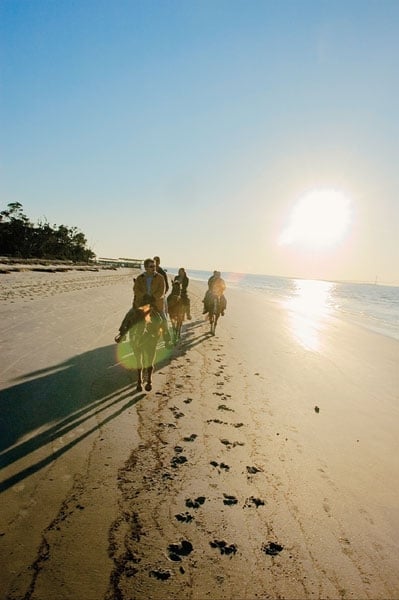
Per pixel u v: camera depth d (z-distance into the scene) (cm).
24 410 555
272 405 683
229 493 405
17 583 271
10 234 7462
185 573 293
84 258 9825
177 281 1155
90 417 560
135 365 833
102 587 274
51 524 333
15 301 1470
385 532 366
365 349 1328
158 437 516
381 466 495
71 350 889
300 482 440
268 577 297
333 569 313
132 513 357
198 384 760
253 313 2180
